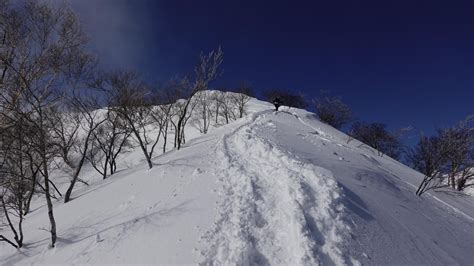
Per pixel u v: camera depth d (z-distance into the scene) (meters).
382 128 23.55
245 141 9.70
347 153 10.51
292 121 17.61
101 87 12.50
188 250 4.54
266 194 5.89
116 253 5.16
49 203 6.72
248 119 16.80
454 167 10.37
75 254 5.68
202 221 5.24
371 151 15.38
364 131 23.84
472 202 10.41
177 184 7.47
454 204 8.93
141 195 7.54
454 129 8.95
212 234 4.80
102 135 17.22
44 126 9.34
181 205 6.11
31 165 7.57
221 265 4.12
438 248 5.24
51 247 6.44
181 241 4.82
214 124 27.03
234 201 5.70
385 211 5.91
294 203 5.21
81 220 7.46
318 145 10.69
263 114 18.39
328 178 6.03
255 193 5.93
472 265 5.09
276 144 9.14
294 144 9.94
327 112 28.56
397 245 4.83
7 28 9.58
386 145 22.02
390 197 6.94
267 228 4.84
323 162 8.00
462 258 5.20
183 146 13.80
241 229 4.77
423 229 5.80
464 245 5.82
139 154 20.81
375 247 4.58
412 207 6.90
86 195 9.97
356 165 8.59
